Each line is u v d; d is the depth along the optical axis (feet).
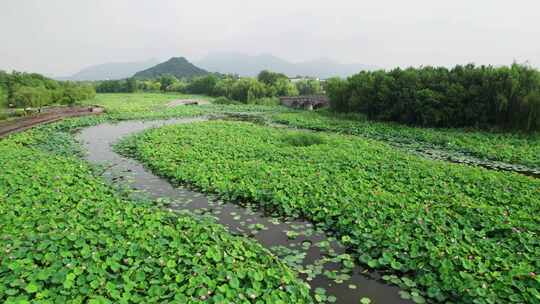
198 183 42.65
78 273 19.25
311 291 21.97
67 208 30.81
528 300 19.11
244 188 39.24
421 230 27.86
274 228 31.24
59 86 204.85
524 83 91.40
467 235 27.53
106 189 38.34
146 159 55.52
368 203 33.55
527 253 24.64
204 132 81.92
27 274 18.42
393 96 114.32
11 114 109.50
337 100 142.41
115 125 106.73
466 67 110.83
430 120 103.04
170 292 18.94
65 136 78.33
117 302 17.57
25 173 40.91
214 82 330.54
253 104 221.05
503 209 33.14
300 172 45.85
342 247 27.73
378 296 21.66
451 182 42.34
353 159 53.57
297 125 110.22
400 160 54.90
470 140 77.61
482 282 20.52
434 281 21.89
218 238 25.91
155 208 33.81
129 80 350.02
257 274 21.06
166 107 169.48
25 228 25.36
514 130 89.25
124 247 22.94
